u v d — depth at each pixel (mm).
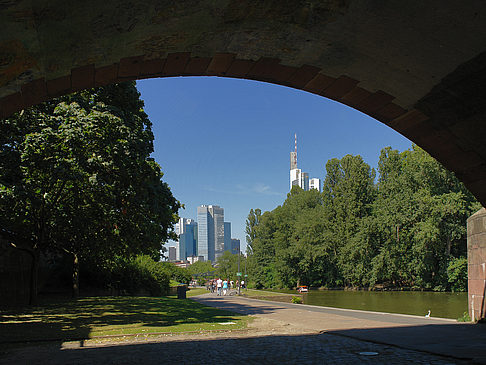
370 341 9680
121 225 20453
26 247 20969
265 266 98125
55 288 32562
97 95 17828
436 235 49531
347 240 71375
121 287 36750
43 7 4883
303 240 79438
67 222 20609
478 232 13359
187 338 10750
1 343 9844
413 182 56438
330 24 6133
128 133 16594
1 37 5172
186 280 93688
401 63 6727
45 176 17562
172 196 22312
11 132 16094
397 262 57750
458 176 8531
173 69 7102
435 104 7332
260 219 101875
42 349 9133
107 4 5145
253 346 9305
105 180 16500
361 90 7742
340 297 42500
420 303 30859
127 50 6207
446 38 5961
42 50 5605
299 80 7758
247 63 7176
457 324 12977
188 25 5953
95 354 8391
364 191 75938
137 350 8844
